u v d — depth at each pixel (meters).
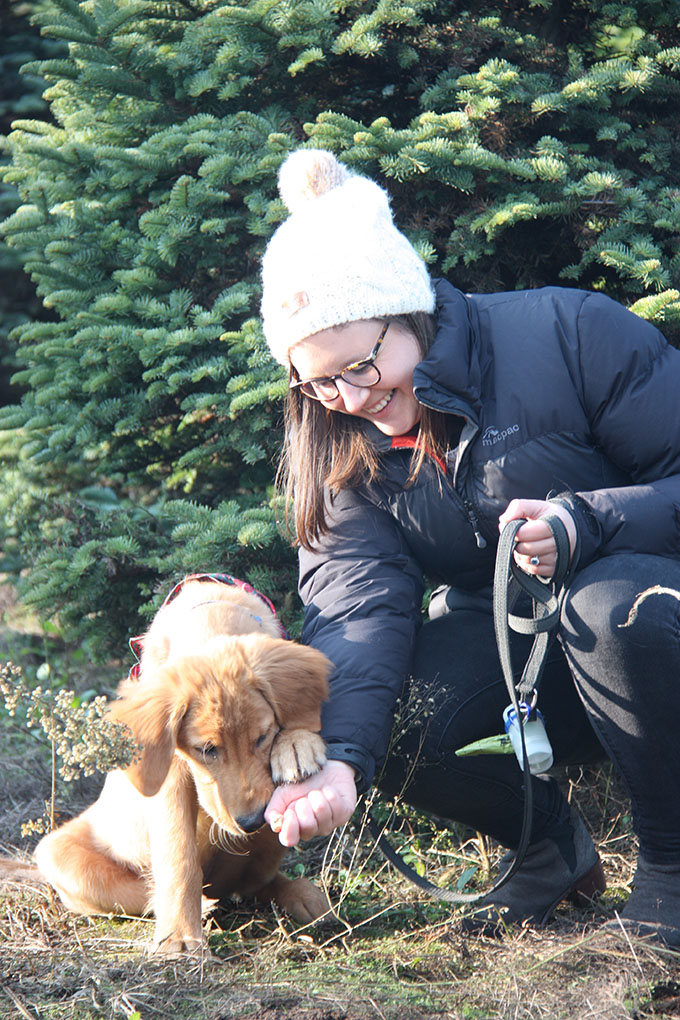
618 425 2.40
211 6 3.92
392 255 2.36
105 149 3.71
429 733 2.51
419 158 3.33
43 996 2.23
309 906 2.68
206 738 2.34
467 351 2.39
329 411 2.58
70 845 2.81
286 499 2.70
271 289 2.40
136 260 3.80
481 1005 2.15
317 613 2.59
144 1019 2.12
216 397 3.56
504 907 2.56
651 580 2.20
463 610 2.74
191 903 2.47
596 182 3.29
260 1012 2.11
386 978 2.27
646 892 2.31
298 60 3.53
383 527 2.62
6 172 4.16
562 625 2.31
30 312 7.54
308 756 2.26
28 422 3.95
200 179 3.82
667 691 2.15
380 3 3.48
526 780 2.22
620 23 3.73
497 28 3.63
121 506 3.99
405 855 2.99
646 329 2.47
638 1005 2.10
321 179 2.53
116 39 3.80
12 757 3.98
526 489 2.43
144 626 3.98
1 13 8.16
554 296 2.50
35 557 4.07
